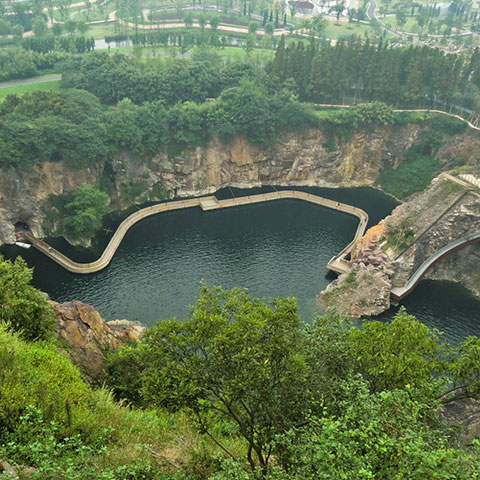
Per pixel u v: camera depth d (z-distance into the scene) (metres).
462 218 128.62
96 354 53.84
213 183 170.12
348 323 37.88
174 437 31.89
